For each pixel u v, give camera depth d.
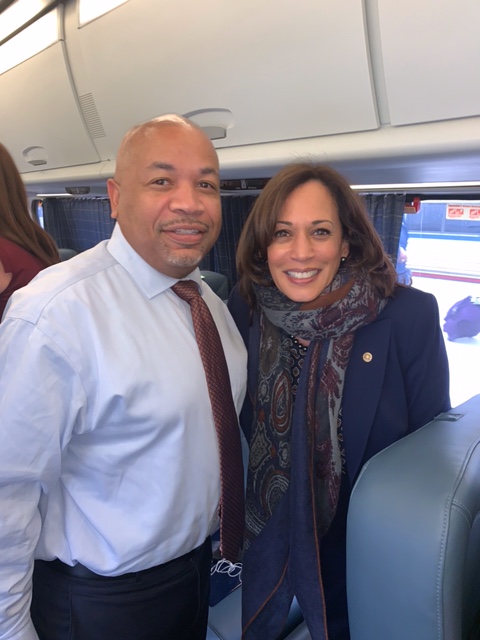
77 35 1.43
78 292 0.79
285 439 1.08
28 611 0.84
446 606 0.63
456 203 1.58
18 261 1.25
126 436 0.83
